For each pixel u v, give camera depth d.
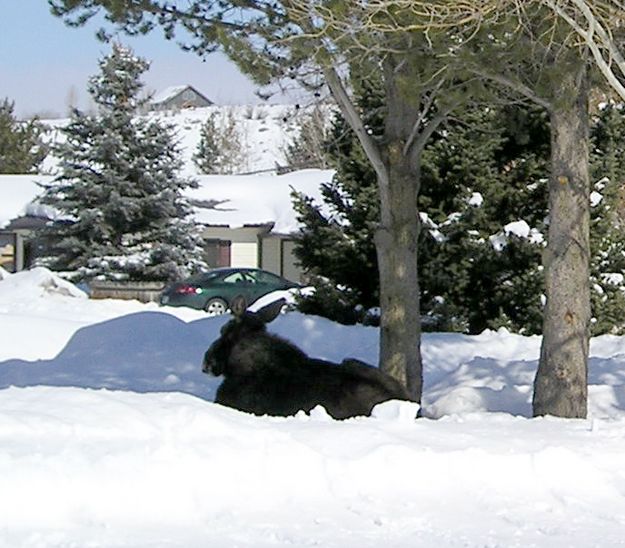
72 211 37.88
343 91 12.48
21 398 7.12
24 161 58.88
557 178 11.88
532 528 5.95
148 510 5.85
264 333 9.30
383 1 10.16
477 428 8.02
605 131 24.11
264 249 45.53
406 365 13.15
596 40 10.68
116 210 37.19
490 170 22.92
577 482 6.80
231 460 6.34
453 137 22.62
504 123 21.92
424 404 14.40
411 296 13.24
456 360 18.42
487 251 22.95
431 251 23.05
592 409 13.46
